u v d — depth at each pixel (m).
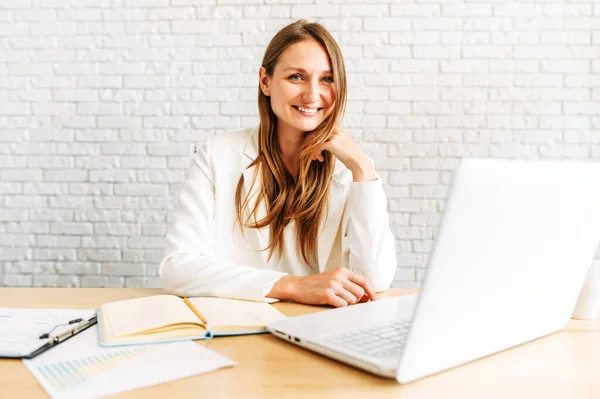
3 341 0.72
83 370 0.64
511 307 0.68
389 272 1.28
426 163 2.46
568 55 2.41
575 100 2.42
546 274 0.71
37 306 0.98
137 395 0.57
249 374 0.64
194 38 2.47
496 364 0.69
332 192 1.41
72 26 2.47
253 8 2.45
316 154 1.35
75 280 2.53
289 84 1.33
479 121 2.44
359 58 2.44
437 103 2.44
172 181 2.51
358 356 0.64
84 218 2.52
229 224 1.40
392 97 2.45
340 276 1.02
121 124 2.50
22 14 2.48
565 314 0.82
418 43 2.43
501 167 0.57
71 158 2.51
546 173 0.63
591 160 2.43
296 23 1.37
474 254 0.58
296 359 0.69
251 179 1.39
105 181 2.51
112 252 2.53
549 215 0.65
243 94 2.48
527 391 0.60
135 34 2.47
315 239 1.39
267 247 1.36
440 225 0.54
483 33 2.41
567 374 0.65
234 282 1.05
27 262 2.54
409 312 0.85
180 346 0.73
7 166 2.52
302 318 0.83
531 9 2.40
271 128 1.42
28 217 2.53
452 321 0.61
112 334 0.73
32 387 0.59
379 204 1.29
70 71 2.48
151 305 0.87
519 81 2.42
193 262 1.13
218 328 0.79
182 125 2.49
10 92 2.50
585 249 0.76
